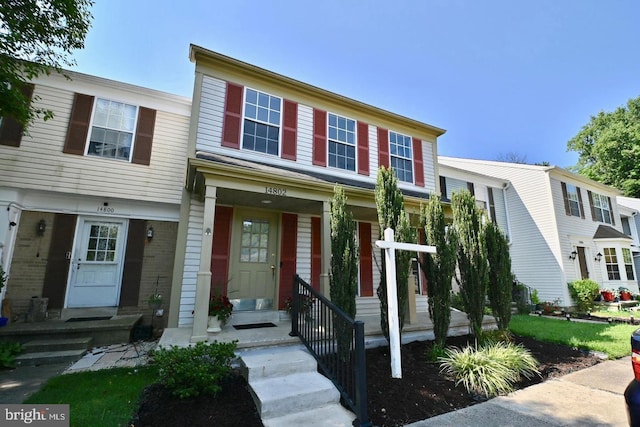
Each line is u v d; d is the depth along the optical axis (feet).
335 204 15.69
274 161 22.16
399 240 15.60
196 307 14.39
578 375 14.46
